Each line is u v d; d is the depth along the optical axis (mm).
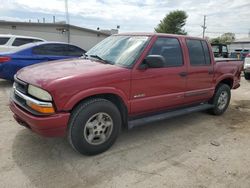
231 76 5348
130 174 2904
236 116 5484
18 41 10000
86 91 2984
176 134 4211
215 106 5223
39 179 2736
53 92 2785
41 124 2805
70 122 3035
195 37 4551
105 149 3402
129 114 3580
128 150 3518
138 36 3943
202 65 4562
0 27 20891
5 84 7777
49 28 23234
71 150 3418
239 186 2760
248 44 41750
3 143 3543
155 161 3234
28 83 3043
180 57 4156
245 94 8117
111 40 4242
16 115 3258
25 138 3730
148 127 4480
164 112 4195
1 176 2754
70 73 3070
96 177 2820
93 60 3797
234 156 3475
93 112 3123
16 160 3100
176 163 3203
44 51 7785
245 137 4223
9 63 7109
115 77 3234
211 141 3975
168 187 2684
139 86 3523
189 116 5289
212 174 2975
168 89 3947
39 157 3201
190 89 4363
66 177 2797
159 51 3818
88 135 3188
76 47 8586
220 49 15102
